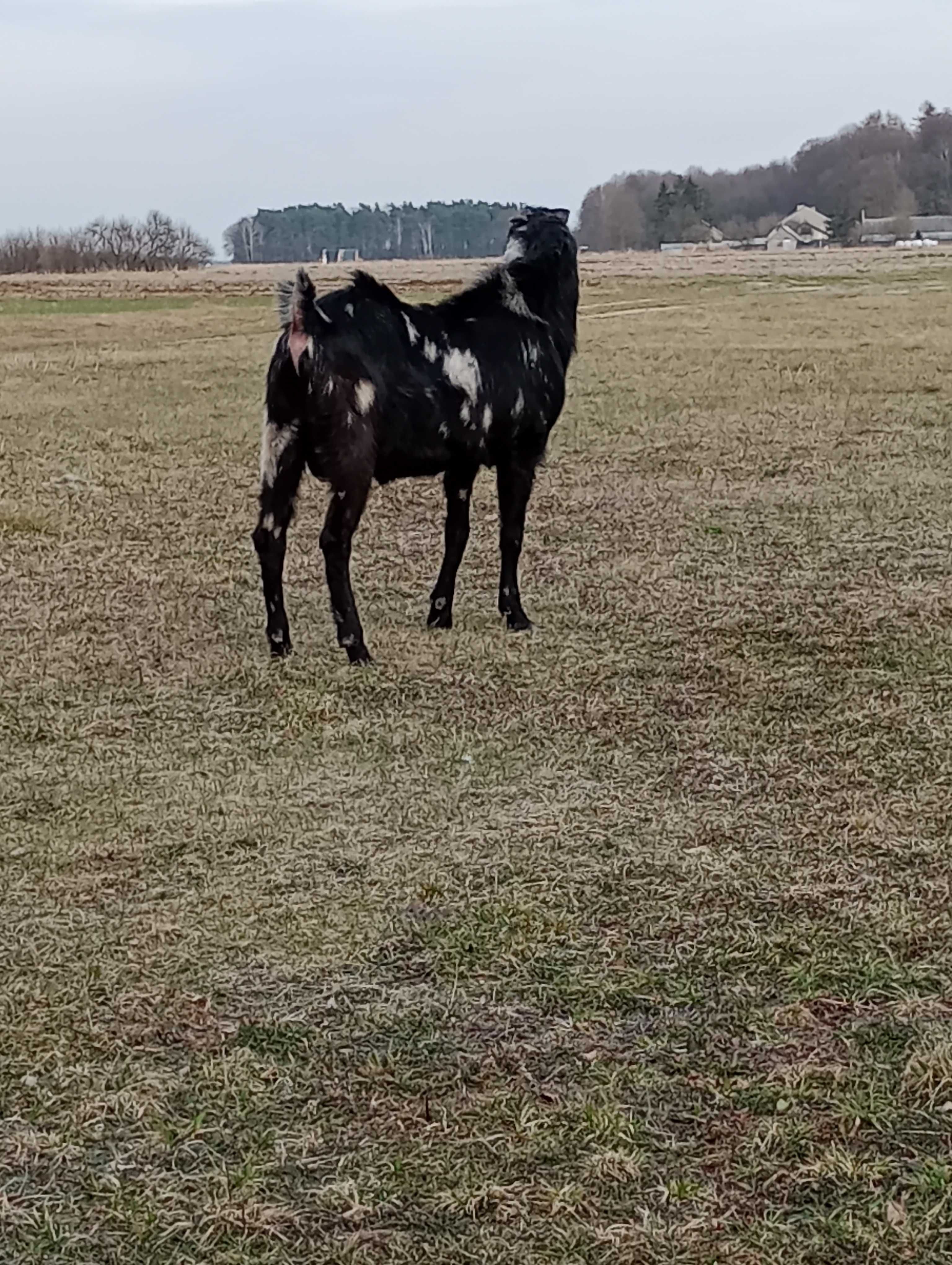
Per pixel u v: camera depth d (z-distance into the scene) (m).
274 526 7.00
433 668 6.93
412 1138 3.37
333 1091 3.55
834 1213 3.09
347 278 9.30
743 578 8.74
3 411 15.88
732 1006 3.92
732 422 14.86
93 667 6.97
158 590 8.51
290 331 6.63
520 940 4.29
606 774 5.59
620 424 14.88
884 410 15.41
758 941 4.26
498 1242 3.03
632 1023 3.85
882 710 6.26
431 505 11.28
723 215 113.69
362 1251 3.01
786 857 4.84
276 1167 3.27
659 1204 3.13
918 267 47.31
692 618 7.84
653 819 5.16
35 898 4.58
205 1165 3.29
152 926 4.38
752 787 5.45
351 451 6.74
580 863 4.80
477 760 5.74
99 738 6.03
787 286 38.25
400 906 4.51
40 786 5.51
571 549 9.68
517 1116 3.43
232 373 19.53
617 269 51.41
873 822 5.09
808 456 12.93
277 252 111.88
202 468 12.74
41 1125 3.44
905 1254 2.97
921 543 9.57
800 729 6.06
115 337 25.45
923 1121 3.40
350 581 7.71
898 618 7.75
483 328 7.26
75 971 4.13
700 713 6.28
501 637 7.49
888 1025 3.81
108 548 9.67
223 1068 3.64
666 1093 3.52
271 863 4.82
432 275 42.81
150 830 5.09
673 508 10.94
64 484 11.85
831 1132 3.36
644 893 4.59
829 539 9.76
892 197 106.19
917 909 4.45
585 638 7.48
